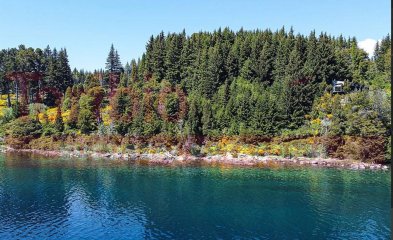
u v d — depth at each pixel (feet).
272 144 379.96
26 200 211.41
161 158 362.94
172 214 189.26
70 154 386.32
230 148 376.07
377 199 218.38
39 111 511.40
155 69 518.78
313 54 463.01
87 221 177.78
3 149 416.26
